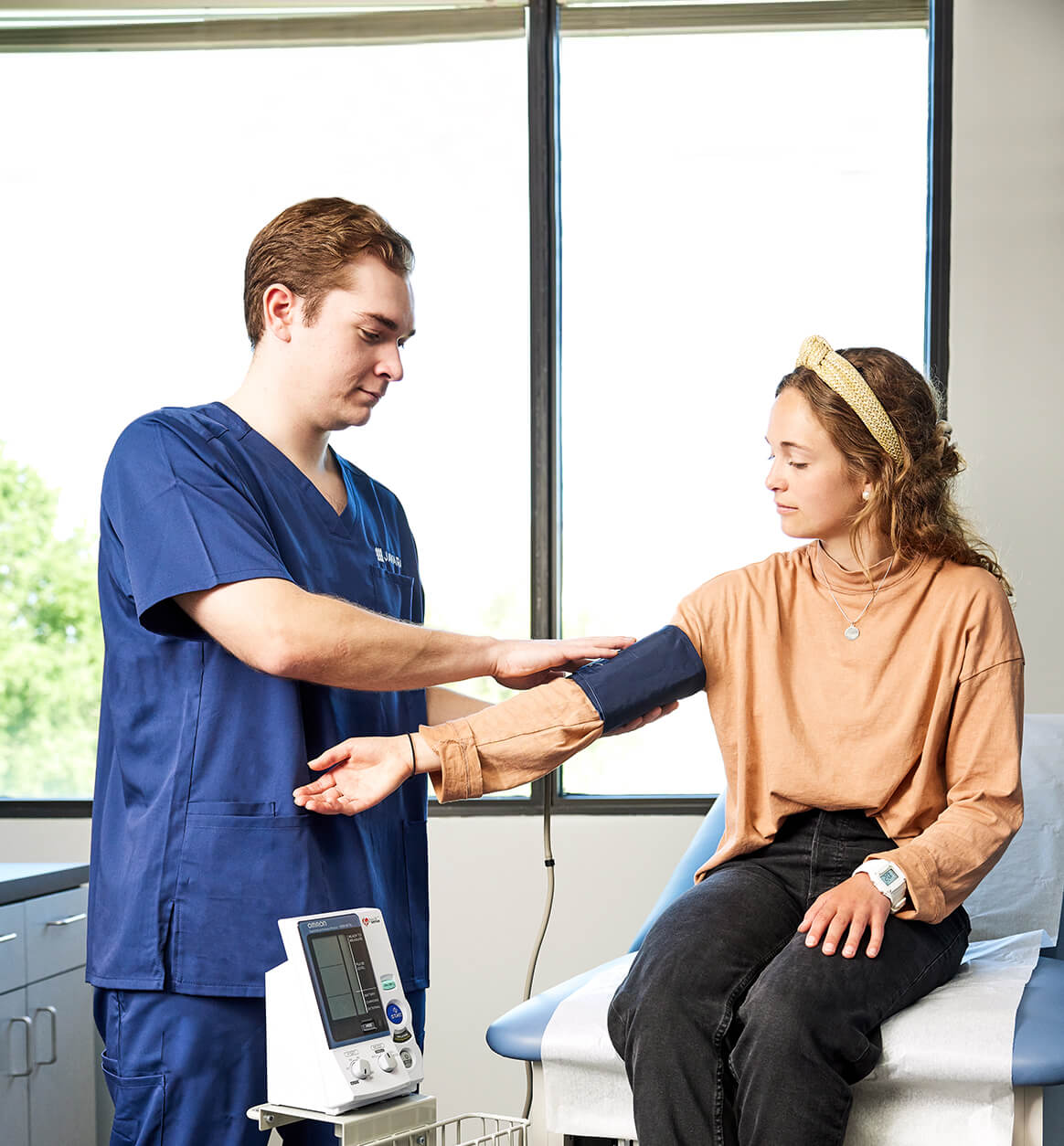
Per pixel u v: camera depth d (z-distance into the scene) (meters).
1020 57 2.70
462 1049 2.67
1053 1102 1.46
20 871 2.12
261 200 2.93
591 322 2.87
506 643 1.50
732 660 1.55
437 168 2.90
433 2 2.89
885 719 1.46
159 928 1.31
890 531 1.48
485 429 2.86
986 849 1.39
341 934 1.18
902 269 2.81
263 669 1.28
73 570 2.96
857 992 1.27
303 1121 1.38
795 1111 1.19
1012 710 1.45
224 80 2.95
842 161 2.84
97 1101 2.33
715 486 2.84
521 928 2.68
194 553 1.29
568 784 2.80
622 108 2.88
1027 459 2.66
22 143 2.97
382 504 1.69
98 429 2.96
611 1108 1.38
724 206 2.86
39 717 2.96
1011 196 2.69
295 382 1.45
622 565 2.85
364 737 1.39
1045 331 2.67
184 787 1.33
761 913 1.39
